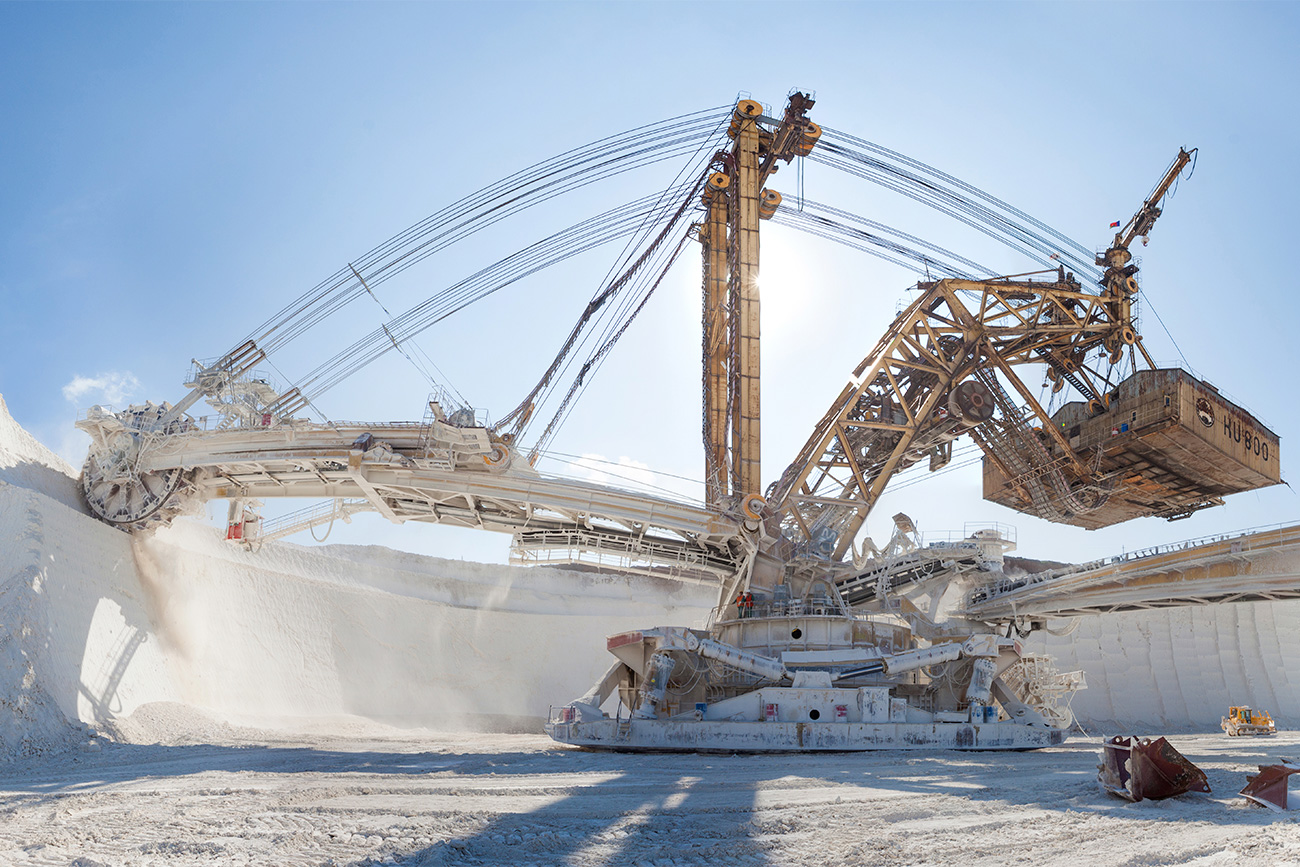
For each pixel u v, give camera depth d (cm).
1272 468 4650
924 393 4534
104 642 3762
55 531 3753
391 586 7269
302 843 1185
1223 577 3644
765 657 3319
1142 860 1038
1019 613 4612
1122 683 7006
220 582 5297
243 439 3959
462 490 3794
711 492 4250
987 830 1301
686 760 2611
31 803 1598
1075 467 4553
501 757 2664
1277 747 3478
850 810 1511
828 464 4372
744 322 4000
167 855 1107
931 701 3450
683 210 4347
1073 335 4619
